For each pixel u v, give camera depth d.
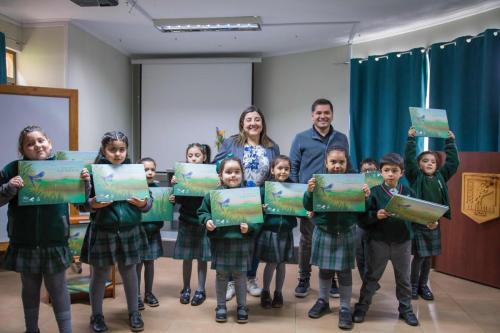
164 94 5.84
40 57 4.29
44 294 2.74
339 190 2.23
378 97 4.86
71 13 4.05
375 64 4.84
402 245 2.27
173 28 4.36
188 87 5.78
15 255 1.87
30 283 1.93
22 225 1.86
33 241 1.86
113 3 3.64
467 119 3.92
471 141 3.92
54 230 1.90
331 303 2.64
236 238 2.25
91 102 4.78
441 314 2.46
